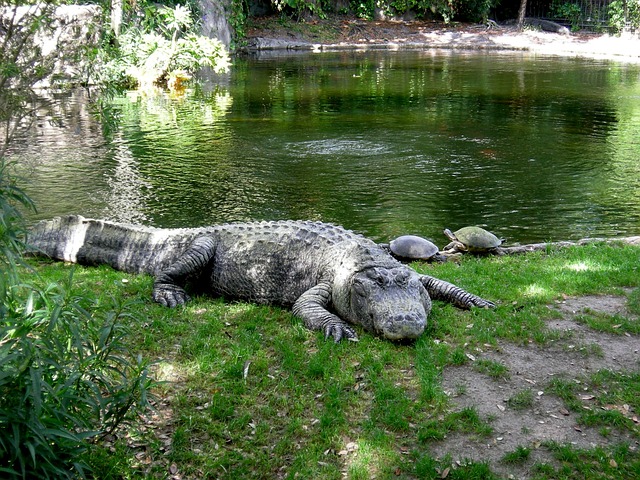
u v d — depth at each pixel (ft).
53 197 33.45
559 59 99.96
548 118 55.72
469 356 17.25
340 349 17.57
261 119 54.49
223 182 37.04
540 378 16.26
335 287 20.12
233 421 14.32
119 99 62.95
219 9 96.73
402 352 17.57
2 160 12.90
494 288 21.88
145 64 70.59
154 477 12.60
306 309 19.44
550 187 36.94
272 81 76.02
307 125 52.37
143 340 17.88
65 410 11.12
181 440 13.73
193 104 61.00
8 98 13.69
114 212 31.42
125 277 22.80
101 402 11.64
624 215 32.30
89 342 12.27
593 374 16.35
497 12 139.74
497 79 78.89
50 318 10.67
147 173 38.40
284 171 39.52
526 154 43.96
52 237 24.84
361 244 20.90
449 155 43.62
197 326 18.94
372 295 18.80
